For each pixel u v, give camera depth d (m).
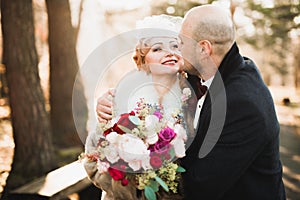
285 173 5.66
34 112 4.57
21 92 4.50
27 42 4.50
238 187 1.71
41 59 11.03
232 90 1.67
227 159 1.61
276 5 11.95
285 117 12.03
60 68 6.12
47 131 4.73
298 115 12.40
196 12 1.71
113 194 1.67
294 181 5.24
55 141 6.00
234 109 1.64
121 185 1.62
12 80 4.49
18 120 4.54
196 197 1.66
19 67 4.47
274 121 1.71
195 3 9.57
